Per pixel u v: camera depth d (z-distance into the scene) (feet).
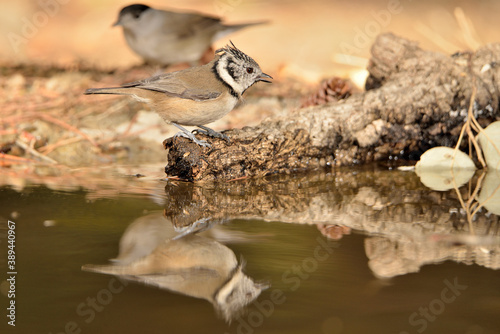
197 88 30.81
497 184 32.96
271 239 23.59
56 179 32.65
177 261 21.25
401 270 20.72
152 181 32.53
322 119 35.24
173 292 19.11
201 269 20.63
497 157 36.17
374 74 40.24
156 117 46.32
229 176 33.01
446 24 70.38
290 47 66.49
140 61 62.13
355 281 19.90
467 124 36.52
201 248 22.47
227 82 31.37
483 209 28.14
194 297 18.79
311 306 18.17
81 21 76.48
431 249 22.81
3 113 45.19
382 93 36.52
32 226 24.70
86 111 47.01
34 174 33.78
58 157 38.09
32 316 17.60
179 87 30.78
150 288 19.29
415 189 31.65
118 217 26.05
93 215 26.20
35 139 40.32
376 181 33.09
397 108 36.37
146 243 23.07
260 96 50.78
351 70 57.98
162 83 30.96
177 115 31.42
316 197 29.89
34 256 21.58
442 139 37.58
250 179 33.14
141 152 39.73
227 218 26.35
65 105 47.70
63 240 23.11
